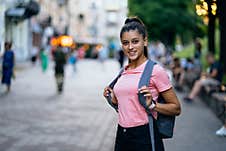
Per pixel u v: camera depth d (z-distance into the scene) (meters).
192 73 21.48
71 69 40.88
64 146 9.88
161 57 37.09
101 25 96.12
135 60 4.69
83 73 35.66
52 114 14.23
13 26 43.62
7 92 19.92
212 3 10.16
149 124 4.57
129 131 4.61
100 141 10.43
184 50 40.69
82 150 9.52
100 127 12.21
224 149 9.38
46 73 33.31
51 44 58.03
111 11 96.31
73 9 91.94
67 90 21.64
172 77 23.41
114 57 74.00
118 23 96.25
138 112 4.57
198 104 16.48
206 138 10.47
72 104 16.67
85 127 12.16
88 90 21.94
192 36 43.22
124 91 4.60
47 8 60.69
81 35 94.06
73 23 91.75
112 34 96.56
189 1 41.19
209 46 19.52
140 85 4.55
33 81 26.11
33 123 12.59
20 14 39.44
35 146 9.83
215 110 14.02
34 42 53.62
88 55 72.50
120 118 4.68
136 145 4.58
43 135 11.00
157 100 4.66
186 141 10.10
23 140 10.41
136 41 4.63
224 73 16.05
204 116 13.72
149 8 41.31
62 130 11.69
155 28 41.84
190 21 41.06
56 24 67.75
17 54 44.56
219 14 13.88
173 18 41.03
